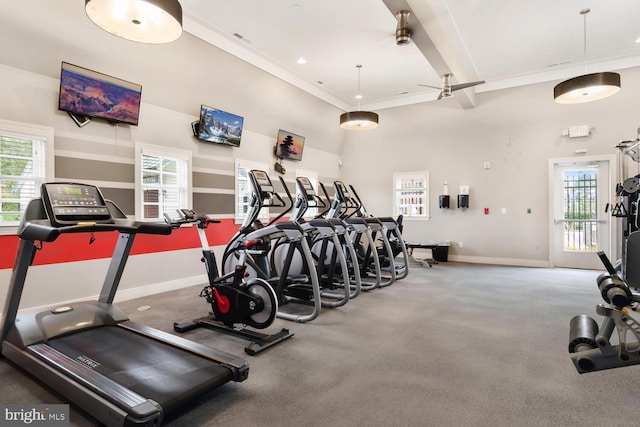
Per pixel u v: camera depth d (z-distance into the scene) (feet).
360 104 31.12
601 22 17.48
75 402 6.48
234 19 17.07
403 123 29.60
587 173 23.34
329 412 6.79
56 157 13.44
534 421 6.47
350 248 15.12
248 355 9.53
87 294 14.29
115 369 7.13
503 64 22.71
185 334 11.12
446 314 13.34
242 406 7.00
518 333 11.22
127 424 5.50
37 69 12.81
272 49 20.26
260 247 12.27
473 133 26.63
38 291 12.98
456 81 21.36
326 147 30.68
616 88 15.38
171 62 16.66
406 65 22.68
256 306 10.22
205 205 19.57
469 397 7.34
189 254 18.54
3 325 8.86
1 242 12.21
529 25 17.78
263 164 23.66
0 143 12.23
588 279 19.93
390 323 12.28
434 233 28.25
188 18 16.89
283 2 15.62
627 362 5.87
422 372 8.51
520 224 25.04
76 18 13.10
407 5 13.57
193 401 7.08
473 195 26.68
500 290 17.31
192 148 18.81
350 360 9.21
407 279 20.08
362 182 31.76
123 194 15.62
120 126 15.53
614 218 22.22
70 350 8.00
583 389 7.64
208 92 19.16
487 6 16.07
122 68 15.10
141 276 16.26
